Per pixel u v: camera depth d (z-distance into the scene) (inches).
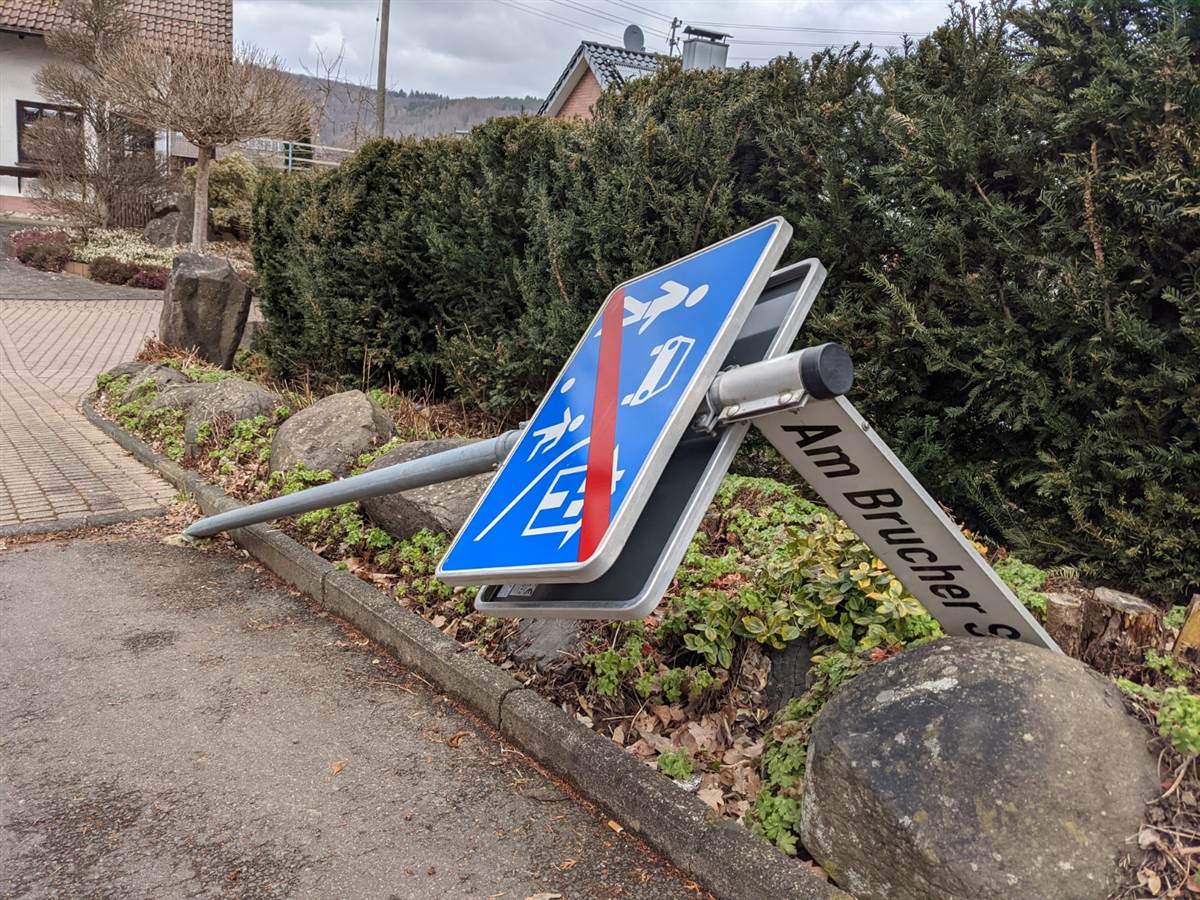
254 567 200.8
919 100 170.4
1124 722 88.7
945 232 161.8
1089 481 149.3
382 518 197.2
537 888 97.7
